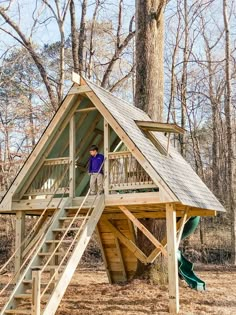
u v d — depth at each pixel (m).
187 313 10.34
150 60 16.09
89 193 12.07
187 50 32.09
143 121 12.88
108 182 11.70
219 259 26.09
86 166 14.43
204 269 21.41
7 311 9.16
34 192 12.67
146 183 11.33
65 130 12.95
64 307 11.39
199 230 29.38
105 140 11.88
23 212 12.74
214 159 33.31
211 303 11.77
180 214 14.27
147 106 15.88
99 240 16.11
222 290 14.31
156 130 13.24
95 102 11.80
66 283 9.62
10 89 32.69
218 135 35.84
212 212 14.12
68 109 12.32
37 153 12.38
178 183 11.89
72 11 26.86
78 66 26.62
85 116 13.06
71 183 12.25
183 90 30.98
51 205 12.24
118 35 27.77
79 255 10.23
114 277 16.39
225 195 31.69
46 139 12.32
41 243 10.52
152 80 16.03
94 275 19.59
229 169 24.31
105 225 15.16
